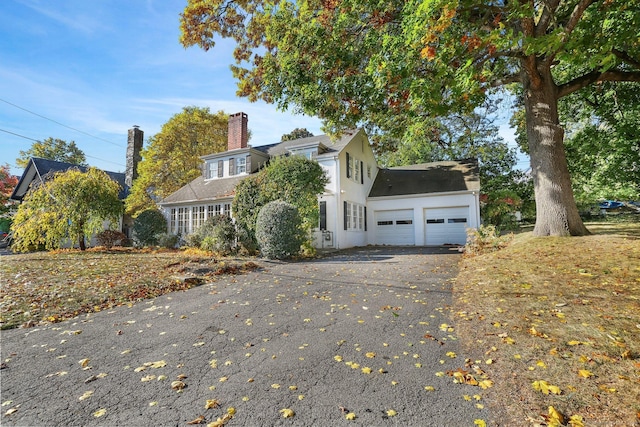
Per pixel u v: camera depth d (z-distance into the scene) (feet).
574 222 28.89
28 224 43.73
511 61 35.88
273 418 7.75
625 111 43.68
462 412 7.85
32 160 69.31
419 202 57.16
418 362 10.58
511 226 52.47
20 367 10.75
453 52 20.06
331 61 27.71
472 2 21.40
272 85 32.42
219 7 36.88
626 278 16.56
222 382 9.56
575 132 52.44
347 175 54.54
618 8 20.49
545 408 7.76
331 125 39.34
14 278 24.31
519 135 60.29
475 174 57.67
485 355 10.77
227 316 16.15
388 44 22.89
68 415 8.00
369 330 13.64
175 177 75.72
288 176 41.73
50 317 16.08
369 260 33.91
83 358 11.44
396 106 27.84
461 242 53.83
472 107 32.12
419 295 18.72
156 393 9.00
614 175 48.49
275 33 30.73
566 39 19.81
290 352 11.65
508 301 15.39
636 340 10.40
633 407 7.43
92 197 47.14
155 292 21.22
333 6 26.55
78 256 39.01
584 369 9.18
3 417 7.93
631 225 38.50
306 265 31.14
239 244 40.96
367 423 7.51
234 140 65.21
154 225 55.42
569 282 17.01
